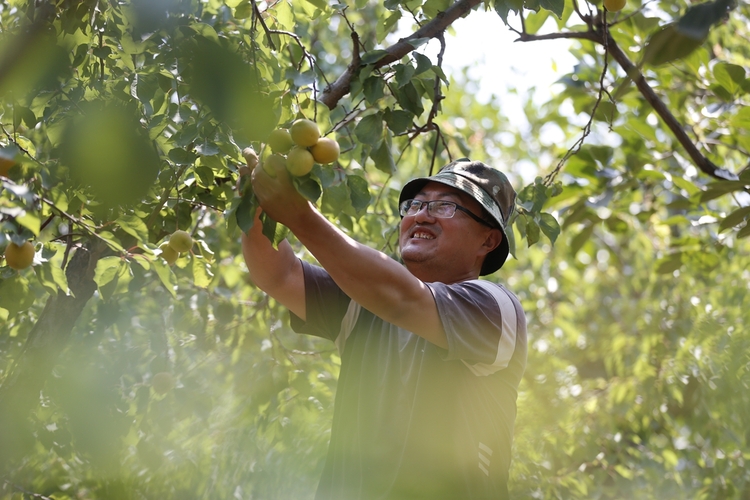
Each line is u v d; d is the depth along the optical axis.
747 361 4.37
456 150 4.61
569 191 3.94
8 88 1.73
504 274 6.14
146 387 2.91
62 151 1.39
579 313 6.70
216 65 1.39
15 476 2.78
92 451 2.57
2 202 1.61
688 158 3.98
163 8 1.53
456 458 1.93
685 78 3.74
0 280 2.01
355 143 3.04
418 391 1.97
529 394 5.23
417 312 1.81
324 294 2.21
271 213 1.65
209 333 3.39
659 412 5.04
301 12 2.92
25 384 2.13
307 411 3.31
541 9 3.09
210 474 3.28
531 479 4.34
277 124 2.00
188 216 2.34
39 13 1.84
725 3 1.58
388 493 1.90
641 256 6.10
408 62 2.32
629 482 4.66
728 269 4.95
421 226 2.23
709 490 4.42
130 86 1.96
